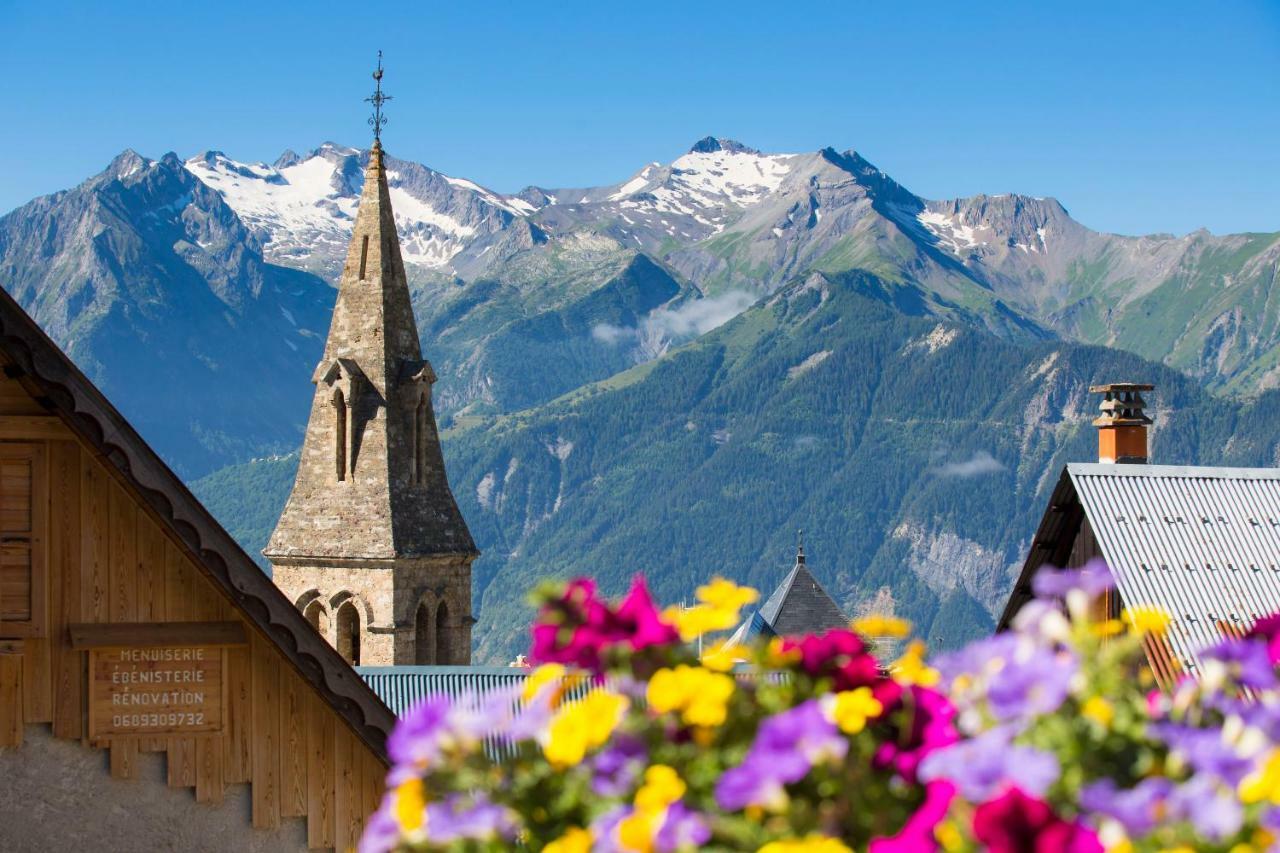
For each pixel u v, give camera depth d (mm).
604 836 9398
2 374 24984
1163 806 8492
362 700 25844
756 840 9398
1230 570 38469
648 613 10438
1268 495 40406
